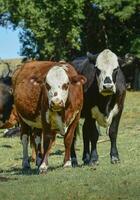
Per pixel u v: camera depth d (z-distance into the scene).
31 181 14.23
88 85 16.56
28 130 17.28
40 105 15.61
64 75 14.99
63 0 51.56
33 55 55.59
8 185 13.88
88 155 17.25
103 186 13.24
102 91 16.02
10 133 27.55
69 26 52.50
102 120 16.73
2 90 19.19
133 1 52.94
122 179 13.89
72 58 56.34
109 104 16.52
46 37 52.34
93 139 16.89
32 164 18.69
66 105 15.26
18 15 52.00
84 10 55.72
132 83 53.34
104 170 15.34
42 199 12.53
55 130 15.53
